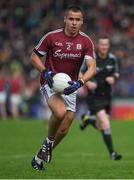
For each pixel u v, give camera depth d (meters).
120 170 25.53
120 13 92.56
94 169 26.17
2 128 52.88
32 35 84.38
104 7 93.00
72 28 23.25
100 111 34.78
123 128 53.69
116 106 68.31
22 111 68.19
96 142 43.94
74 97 23.98
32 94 68.50
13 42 82.81
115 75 35.31
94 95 35.06
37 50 23.92
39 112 67.88
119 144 42.69
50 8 91.75
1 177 22.66
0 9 91.50
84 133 49.88
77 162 30.80
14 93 66.19
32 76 69.81
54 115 23.11
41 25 87.62
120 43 84.62
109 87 35.12
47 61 24.20
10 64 72.88
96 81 34.94
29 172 24.02
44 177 22.62
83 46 23.73
